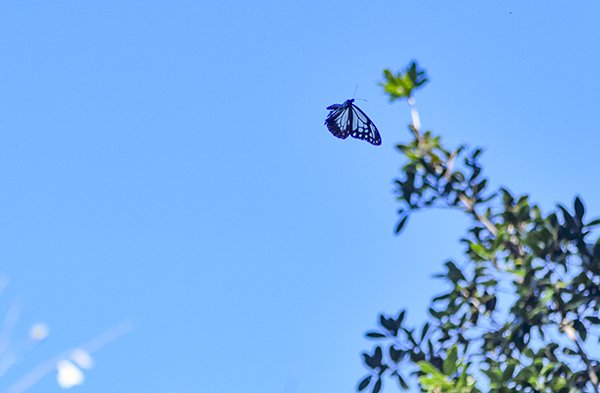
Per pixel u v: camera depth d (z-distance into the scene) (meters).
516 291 9.12
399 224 9.50
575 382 8.62
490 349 9.05
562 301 8.85
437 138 9.62
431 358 9.20
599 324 8.81
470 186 9.45
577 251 8.88
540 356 9.05
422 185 9.52
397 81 10.12
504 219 9.33
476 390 8.55
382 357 9.22
